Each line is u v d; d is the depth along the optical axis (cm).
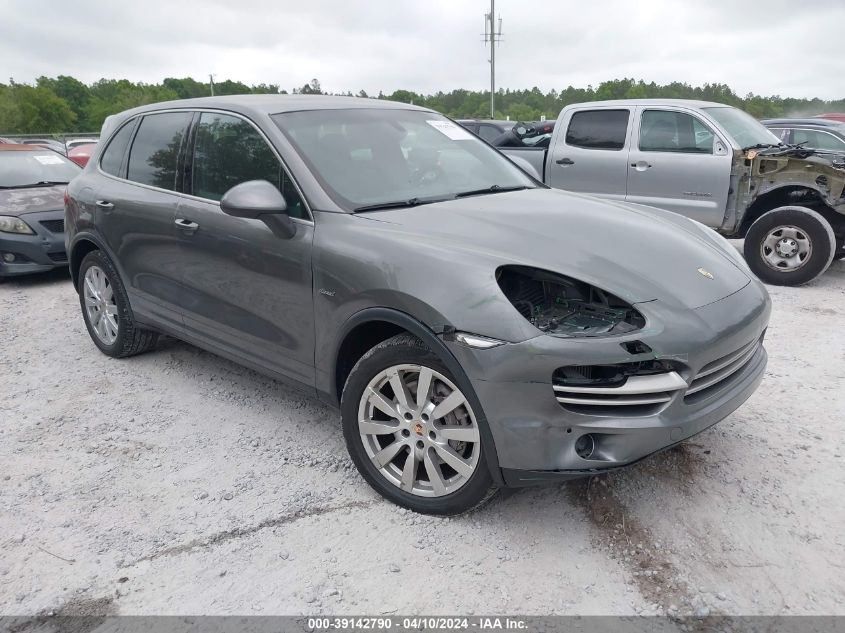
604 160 798
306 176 342
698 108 749
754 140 751
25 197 788
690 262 311
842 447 355
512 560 277
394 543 289
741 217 722
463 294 272
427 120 435
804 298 647
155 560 284
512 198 374
